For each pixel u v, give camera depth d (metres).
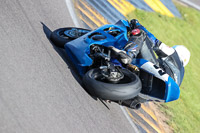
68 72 18.91
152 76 19.16
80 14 31.62
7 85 13.46
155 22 47.31
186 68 41.78
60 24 26.16
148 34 20.41
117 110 20.19
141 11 45.72
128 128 19.39
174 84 18.83
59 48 21.83
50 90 15.46
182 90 34.78
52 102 14.63
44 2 27.58
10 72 14.55
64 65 19.50
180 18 63.41
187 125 28.11
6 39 17.30
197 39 58.94
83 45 19.48
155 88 19.58
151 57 19.98
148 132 21.78
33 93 14.22
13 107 12.38
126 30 20.39
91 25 31.31
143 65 18.92
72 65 20.41
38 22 22.98
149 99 19.83
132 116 22.08
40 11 25.12
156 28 45.59
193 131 28.09
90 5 35.12
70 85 17.50
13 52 16.52
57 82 16.73
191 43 54.44
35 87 14.78
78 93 17.33
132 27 20.64
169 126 25.48
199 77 42.72
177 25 56.75
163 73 18.81
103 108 18.44
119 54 17.59
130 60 17.83
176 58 21.22
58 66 18.72
